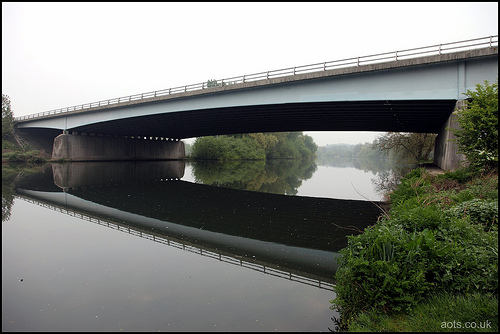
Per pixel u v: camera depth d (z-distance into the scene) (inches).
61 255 309.4
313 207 600.4
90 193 751.1
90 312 200.7
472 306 155.0
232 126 1619.1
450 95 661.9
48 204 597.0
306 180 1195.3
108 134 2030.0
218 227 438.3
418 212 245.3
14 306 207.8
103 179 1061.8
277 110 1058.7
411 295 168.2
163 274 263.9
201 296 224.1
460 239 204.8
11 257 302.0
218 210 562.3
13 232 394.9
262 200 682.2
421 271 172.6
